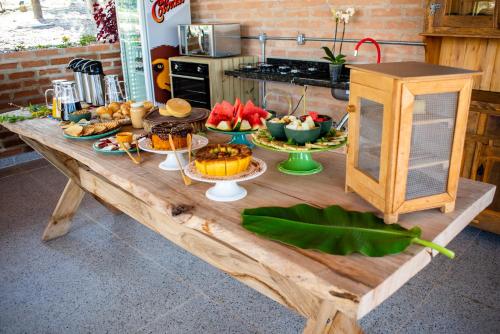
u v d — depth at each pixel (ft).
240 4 14.84
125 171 5.19
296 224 3.58
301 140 4.67
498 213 8.11
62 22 15.84
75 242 8.59
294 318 6.26
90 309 6.56
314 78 11.59
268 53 14.58
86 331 6.10
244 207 4.05
